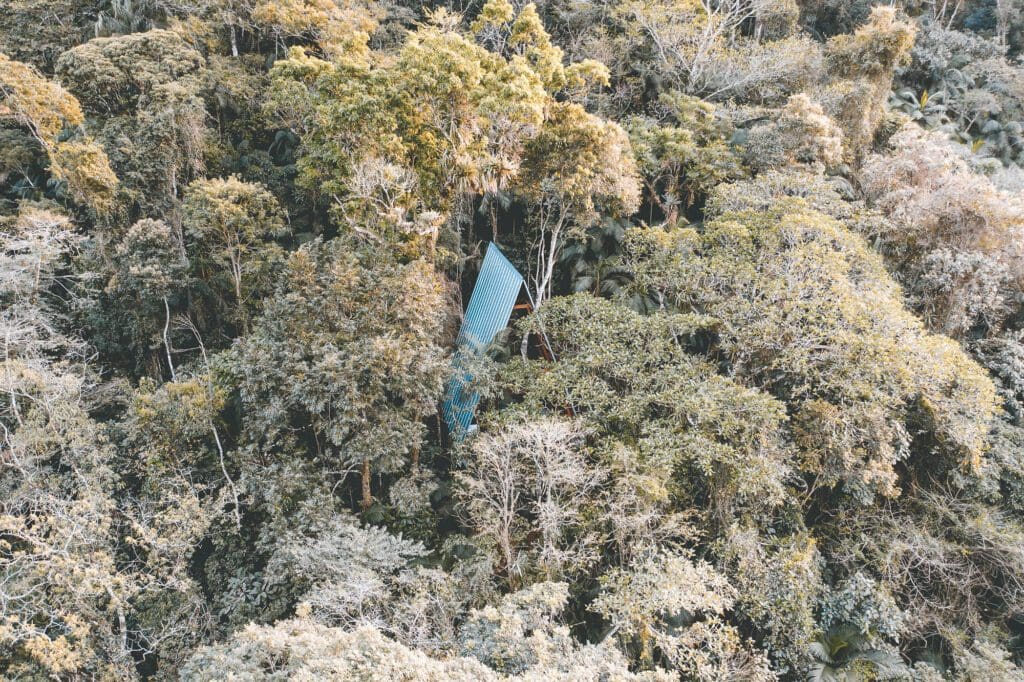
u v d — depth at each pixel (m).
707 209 21.09
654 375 15.69
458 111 17.78
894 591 14.52
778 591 13.18
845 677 12.70
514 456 14.91
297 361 15.73
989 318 18.97
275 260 20.56
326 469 16.50
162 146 21.11
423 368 15.72
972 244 19.14
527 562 14.22
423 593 12.95
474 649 11.35
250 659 10.63
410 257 18.69
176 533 14.74
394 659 9.63
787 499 14.92
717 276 17.19
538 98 16.89
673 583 12.14
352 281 16.09
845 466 14.15
